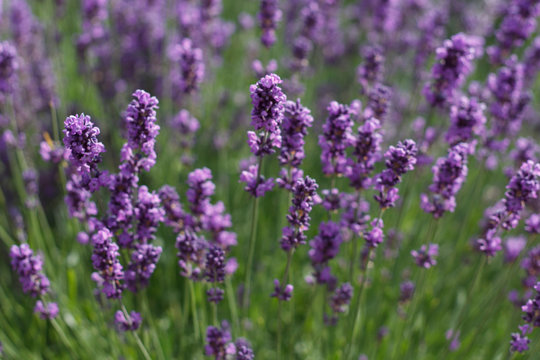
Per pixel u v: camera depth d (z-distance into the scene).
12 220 0.90
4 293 0.87
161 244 0.91
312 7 0.92
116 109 1.06
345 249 0.87
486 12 1.19
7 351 0.81
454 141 0.79
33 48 1.06
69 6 1.37
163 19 1.24
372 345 0.85
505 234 0.94
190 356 0.84
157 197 0.71
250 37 1.46
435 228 0.76
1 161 0.97
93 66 1.09
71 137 0.67
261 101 0.68
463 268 0.89
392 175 0.71
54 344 0.87
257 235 0.94
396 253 0.89
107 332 0.81
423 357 0.86
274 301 0.90
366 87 0.87
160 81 1.13
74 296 0.85
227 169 1.10
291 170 0.73
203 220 0.75
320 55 1.18
